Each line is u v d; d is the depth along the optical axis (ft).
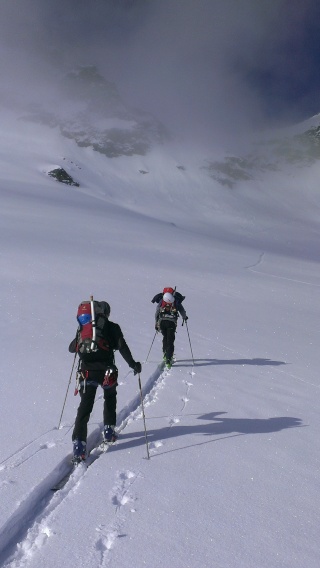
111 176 417.28
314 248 265.54
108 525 12.37
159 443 17.88
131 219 187.42
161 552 11.39
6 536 11.99
